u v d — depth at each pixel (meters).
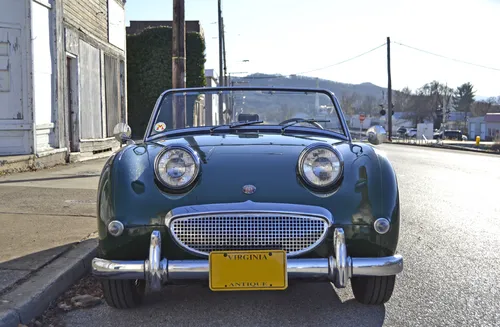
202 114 4.64
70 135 13.61
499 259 5.04
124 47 18.50
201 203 3.13
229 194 3.16
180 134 4.41
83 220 5.88
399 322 3.43
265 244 3.10
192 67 28.75
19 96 10.62
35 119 10.89
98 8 15.48
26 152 10.79
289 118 4.60
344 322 3.42
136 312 3.61
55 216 6.09
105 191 3.30
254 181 3.23
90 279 4.29
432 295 3.98
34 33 10.88
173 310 3.65
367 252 3.21
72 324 3.39
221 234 3.09
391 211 3.25
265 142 3.83
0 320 3.08
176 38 10.25
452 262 4.93
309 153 3.28
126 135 4.64
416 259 5.03
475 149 32.44
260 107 4.64
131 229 3.14
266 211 3.07
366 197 3.24
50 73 11.76
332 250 3.14
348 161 3.44
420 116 107.50
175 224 3.10
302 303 3.79
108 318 3.50
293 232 3.10
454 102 132.25
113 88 17.11
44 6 11.41
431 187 10.64
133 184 3.26
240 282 3.02
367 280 3.57
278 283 3.02
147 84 27.27
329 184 3.23
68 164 12.43
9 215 6.13
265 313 3.60
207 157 3.46
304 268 3.04
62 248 4.66
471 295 3.99
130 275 3.10
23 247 4.70
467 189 10.41
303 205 3.13
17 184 8.62
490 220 7.06
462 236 6.06
